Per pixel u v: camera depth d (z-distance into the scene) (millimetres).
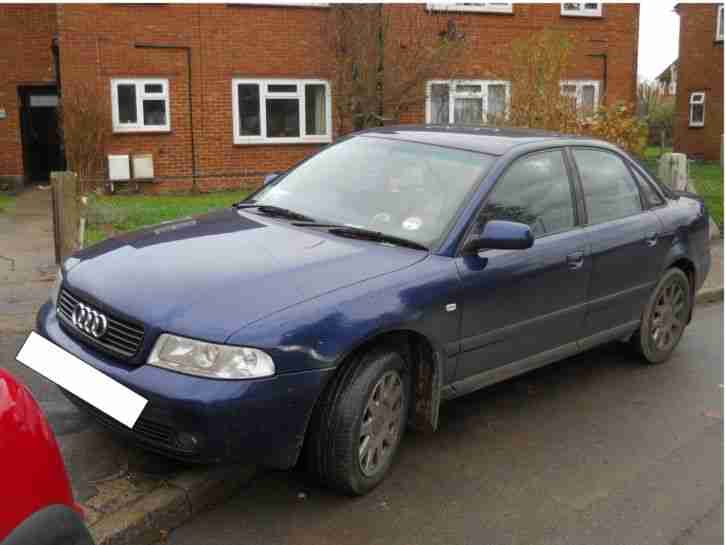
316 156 5281
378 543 3488
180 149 16641
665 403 5309
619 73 19891
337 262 3908
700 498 4023
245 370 3314
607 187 5512
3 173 18500
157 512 3459
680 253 5969
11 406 2203
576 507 3887
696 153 28891
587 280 5086
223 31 16531
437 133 5164
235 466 3840
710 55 28062
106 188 15898
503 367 4598
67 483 2355
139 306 3521
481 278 4262
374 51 16047
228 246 4078
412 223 4383
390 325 3736
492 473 4195
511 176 4688
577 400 5301
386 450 3957
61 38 15484
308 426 3668
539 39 12586
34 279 7559
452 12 17297
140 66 16094
